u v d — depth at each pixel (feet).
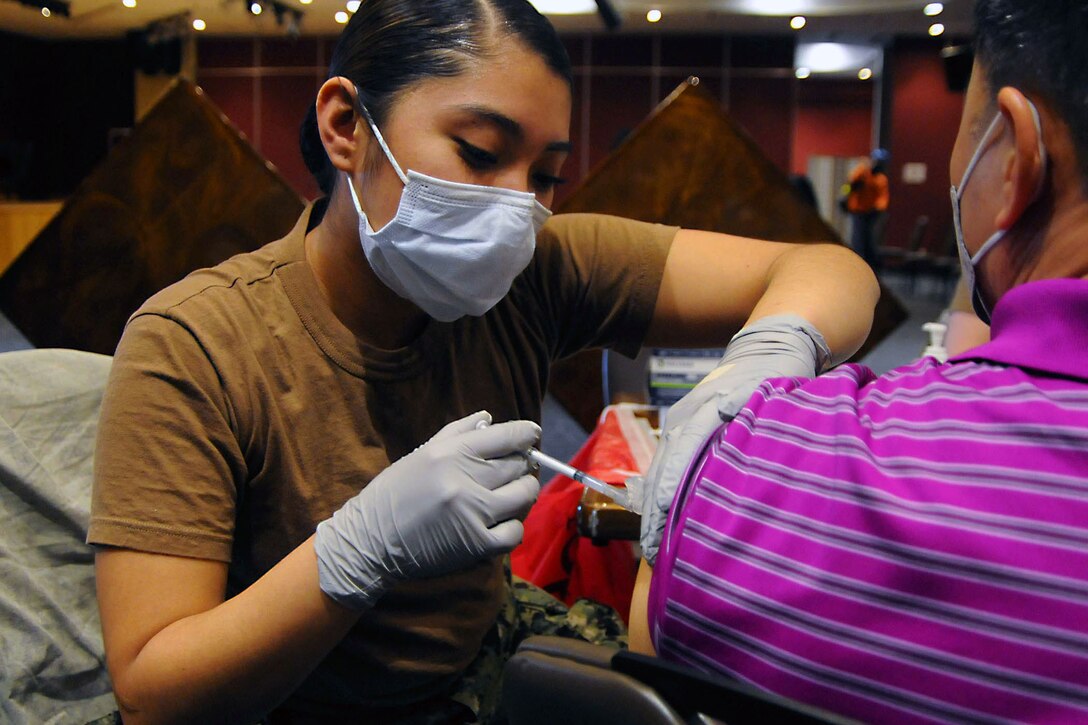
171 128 9.18
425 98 2.76
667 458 2.18
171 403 2.71
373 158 2.88
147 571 2.64
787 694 1.67
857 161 45.21
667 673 1.67
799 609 1.66
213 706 2.55
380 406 3.04
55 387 3.60
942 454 1.63
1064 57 1.63
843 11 31.65
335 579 2.53
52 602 3.45
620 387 6.91
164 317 2.80
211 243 9.35
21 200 31.12
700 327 3.78
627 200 9.00
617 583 5.30
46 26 36.65
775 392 1.99
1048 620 1.47
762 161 8.87
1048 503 1.52
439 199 2.78
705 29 35.53
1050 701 1.47
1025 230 1.79
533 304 3.60
